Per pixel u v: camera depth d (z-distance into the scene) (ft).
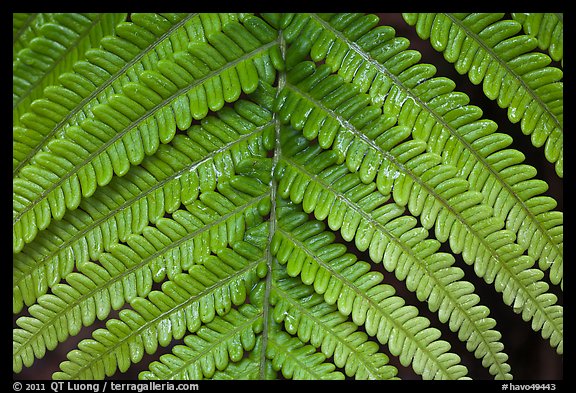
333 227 1.51
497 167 1.50
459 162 1.50
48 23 1.48
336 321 1.52
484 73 1.49
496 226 1.50
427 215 1.50
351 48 1.51
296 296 1.53
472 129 1.50
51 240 1.52
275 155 1.53
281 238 1.53
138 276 1.52
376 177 1.53
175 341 1.90
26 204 1.49
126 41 1.49
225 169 1.53
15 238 1.49
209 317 1.52
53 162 1.49
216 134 1.52
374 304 1.51
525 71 1.48
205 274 1.52
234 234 1.53
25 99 1.49
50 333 1.52
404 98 1.50
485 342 1.51
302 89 1.51
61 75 1.48
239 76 1.50
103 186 1.52
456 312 1.51
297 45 1.51
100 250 1.52
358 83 1.51
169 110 1.49
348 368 1.52
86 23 1.48
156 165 1.52
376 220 1.51
